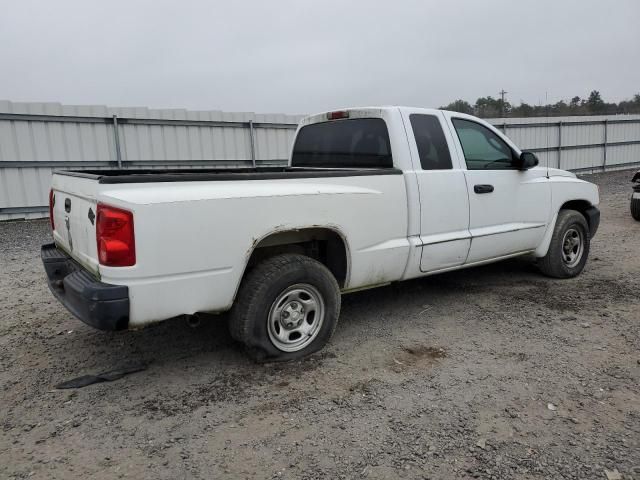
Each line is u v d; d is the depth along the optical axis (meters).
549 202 5.80
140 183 3.23
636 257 7.23
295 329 3.95
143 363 3.96
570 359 3.89
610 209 12.27
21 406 3.32
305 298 3.97
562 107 38.38
